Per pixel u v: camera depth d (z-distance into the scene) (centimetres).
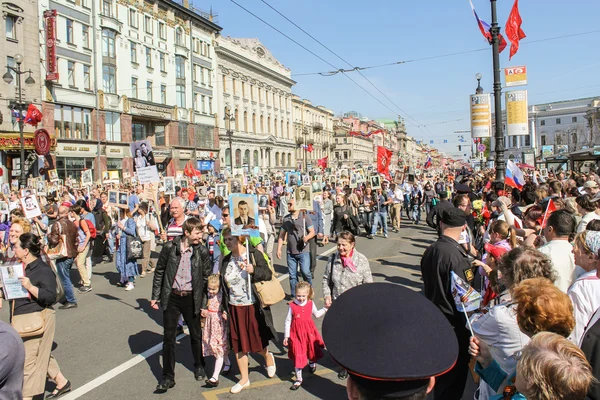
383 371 152
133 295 981
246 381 520
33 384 465
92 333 725
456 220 416
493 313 312
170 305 531
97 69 3775
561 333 248
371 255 1368
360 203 1816
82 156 3616
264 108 6869
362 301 173
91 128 3744
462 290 360
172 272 529
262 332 521
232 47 5966
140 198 1557
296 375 525
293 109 8112
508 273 335
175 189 1819
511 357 297
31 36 3158
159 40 4581
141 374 562
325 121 9912
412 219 2297
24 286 454
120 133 4041
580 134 8306
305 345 524
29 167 3142
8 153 3053
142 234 1170
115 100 3956
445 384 399
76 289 1046
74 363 600
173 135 4756
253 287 515
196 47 5206
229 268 525
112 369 578
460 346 398
